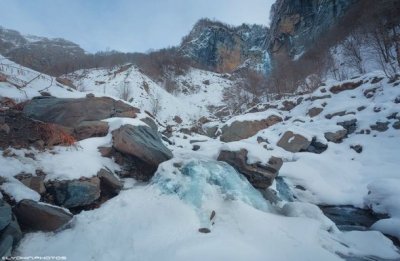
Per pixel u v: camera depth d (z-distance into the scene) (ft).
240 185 27.27
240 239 18.56
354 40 90.22
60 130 29.01
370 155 40.81
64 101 32.65
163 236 18.42
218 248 16.99
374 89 54.39
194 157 32.07
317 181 36.96
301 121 57.47
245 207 22.71
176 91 137.39
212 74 174.29
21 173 20.86
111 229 19.04
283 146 46.78
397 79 52.31
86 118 33.76
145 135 31.22
